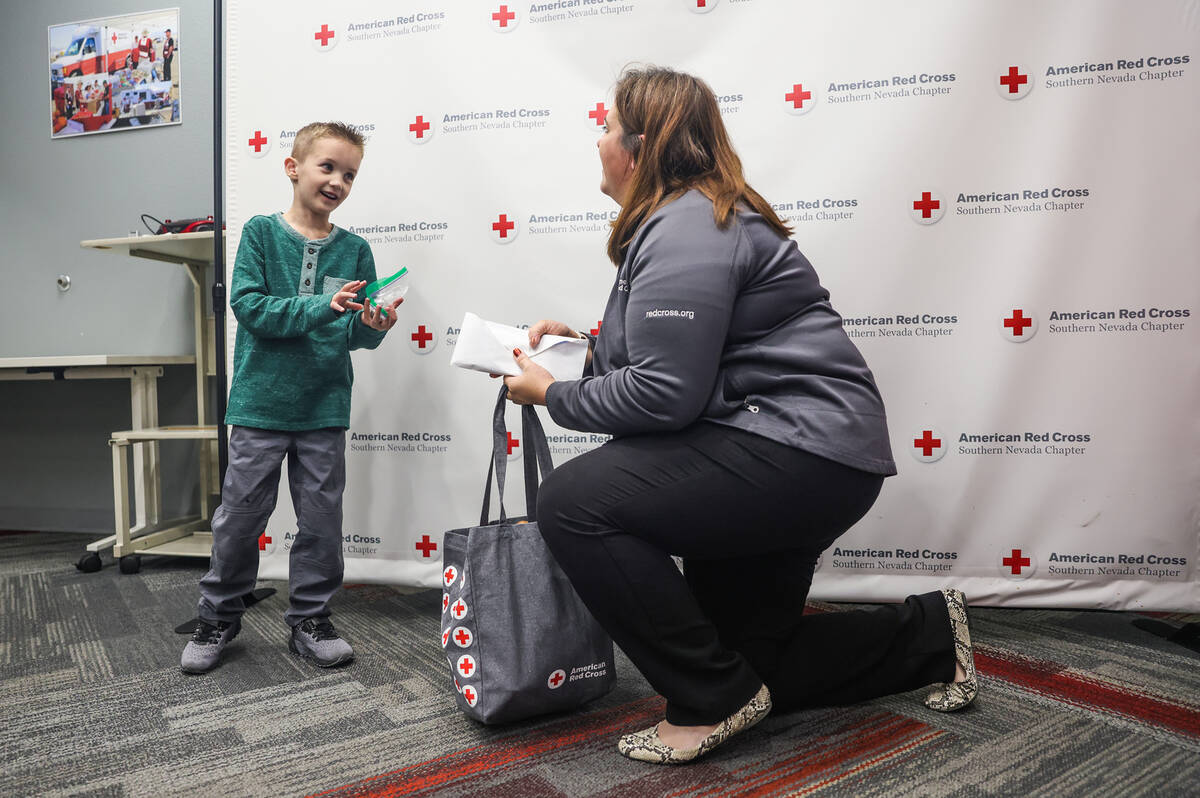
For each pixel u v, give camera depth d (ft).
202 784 3.05
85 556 6.81
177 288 8.23
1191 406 4.78
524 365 3.53
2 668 4.43
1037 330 4.94
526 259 5.50
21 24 8.52
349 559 5.86
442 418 5.68
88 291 8.49
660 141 3.26
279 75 5.77
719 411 3.08
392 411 5.76
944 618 3.65
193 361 7.73
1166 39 4.69
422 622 5.28
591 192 5.39
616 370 3.18
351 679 4.23
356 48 5.66
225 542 4.43
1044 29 4.82
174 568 6.97
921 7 4.93
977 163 4.94
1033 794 2.88
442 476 5.70
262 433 4.52
